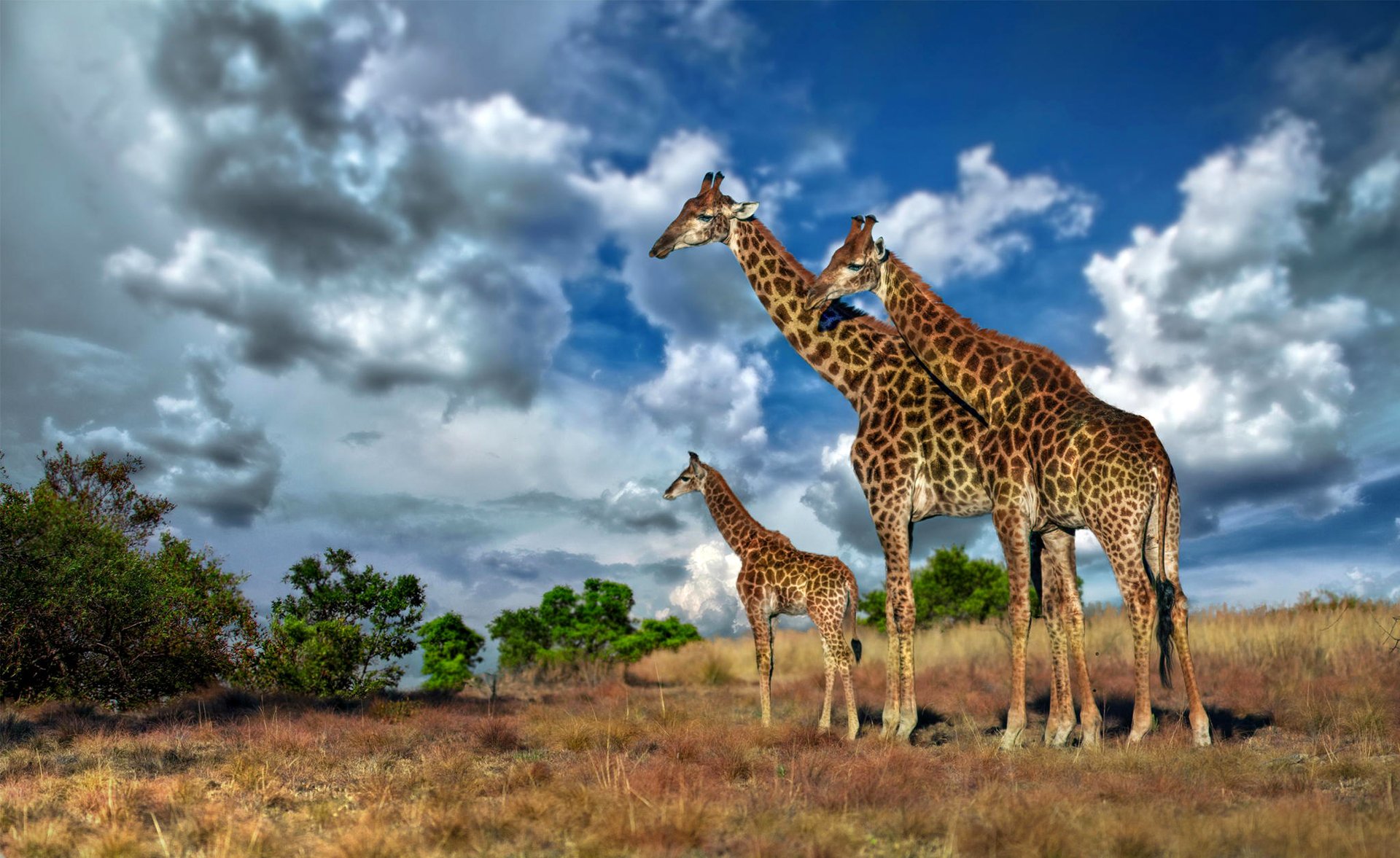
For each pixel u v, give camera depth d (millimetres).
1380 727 8477
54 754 7961
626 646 21828
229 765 7266
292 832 5203
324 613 14875
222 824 5121
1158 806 5184
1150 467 7598
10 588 9898
